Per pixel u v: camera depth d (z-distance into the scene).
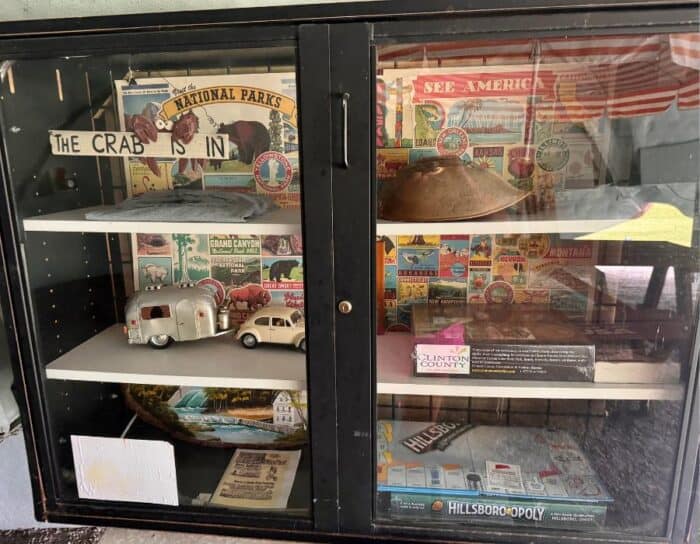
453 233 0.70
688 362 0.64
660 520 0.69
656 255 0.69
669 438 0.67
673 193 0.66
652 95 0.67
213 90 0.79
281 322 0.83
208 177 0.84
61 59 0.66
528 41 0.58
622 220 0.69
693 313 0.63
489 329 0.75
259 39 0.58
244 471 0.82
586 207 0.71
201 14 0.58
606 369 0.70
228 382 0.74
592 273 0.78
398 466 0.77
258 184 0.82
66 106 0.77
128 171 0.86
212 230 0.70
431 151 0.75
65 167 0.79
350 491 0.69
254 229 0.69
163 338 0.84
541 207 0.72
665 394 0.68
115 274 0.93
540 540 0.69
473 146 0.75
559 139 0.75
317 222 0.61
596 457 0.79
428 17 0.56
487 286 0.82
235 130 0.80
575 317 0.79
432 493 0.72
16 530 1.13
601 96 0.72
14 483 1.11
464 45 0.60
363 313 0.63
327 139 0.59
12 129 0.68
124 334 0.90
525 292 0.82
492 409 0.85
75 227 0.72
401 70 0.70
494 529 0.70
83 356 0.81
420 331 0.74
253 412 0.89
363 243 0.61
